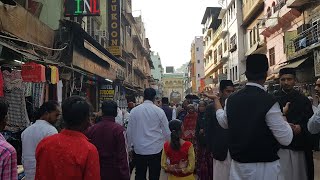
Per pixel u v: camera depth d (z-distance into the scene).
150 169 6.34
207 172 6.40
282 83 4.59
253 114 3.19
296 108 4.44
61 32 10.94
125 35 31.56
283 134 3.11
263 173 3.17
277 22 22.45
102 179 4.64
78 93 13.45
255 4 28.14
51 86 10.55
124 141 4.79
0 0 7.25
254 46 29.62
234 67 36.28
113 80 18.86
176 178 5.52
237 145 3.25
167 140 5.98
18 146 6.62
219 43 46.34
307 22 18.67
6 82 6.63
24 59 7.43
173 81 108.81
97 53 13.00
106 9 22.45
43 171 2.77
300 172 4.37
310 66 17.39
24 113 6.84
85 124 2.91
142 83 52.25
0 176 2.65
